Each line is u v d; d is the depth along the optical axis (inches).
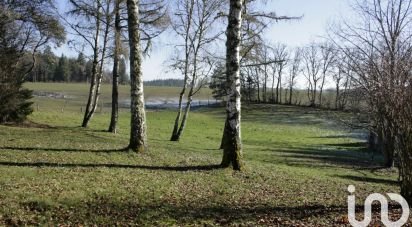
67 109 2265.0
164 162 611.2
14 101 1094.4
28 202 349.4
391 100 374.3
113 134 1032.2
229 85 572.7
